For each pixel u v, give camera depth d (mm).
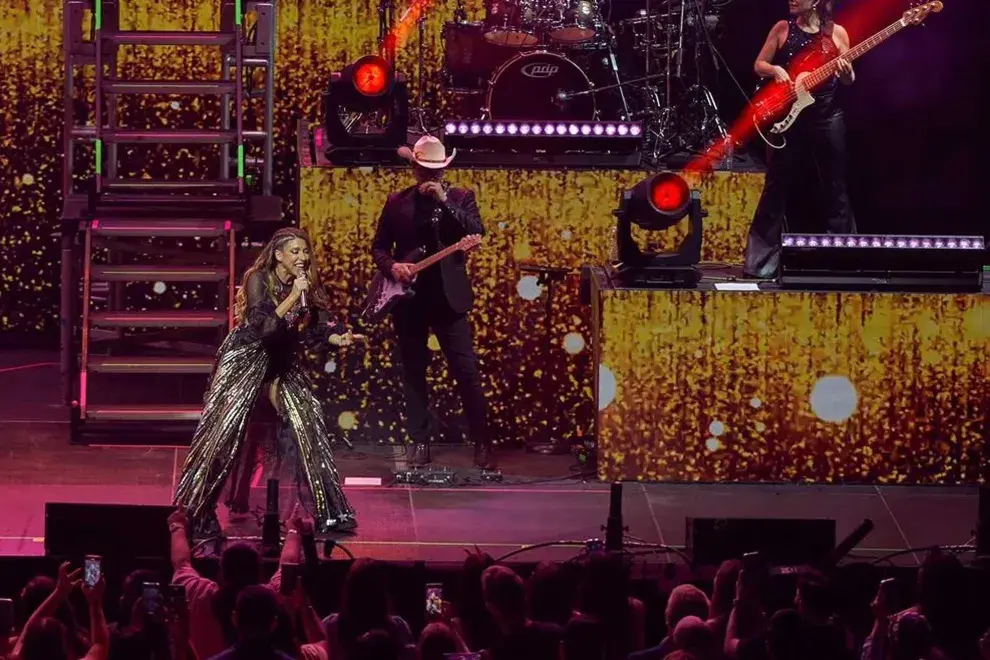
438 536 30516
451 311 33156
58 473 33062
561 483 33594
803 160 34500
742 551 26312
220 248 38812
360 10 41219
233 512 31453
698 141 37938
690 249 33031
